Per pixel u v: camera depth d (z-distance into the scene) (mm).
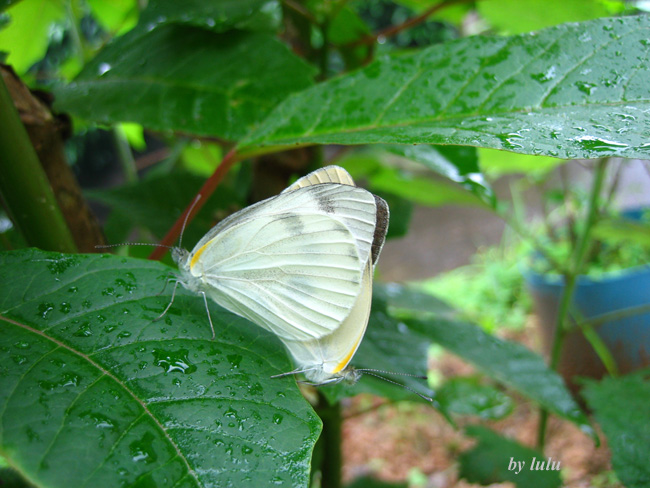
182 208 115
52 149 76
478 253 475
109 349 51
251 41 88
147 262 62
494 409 145
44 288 56
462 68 66
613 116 55
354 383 76
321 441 113
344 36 120
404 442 241
